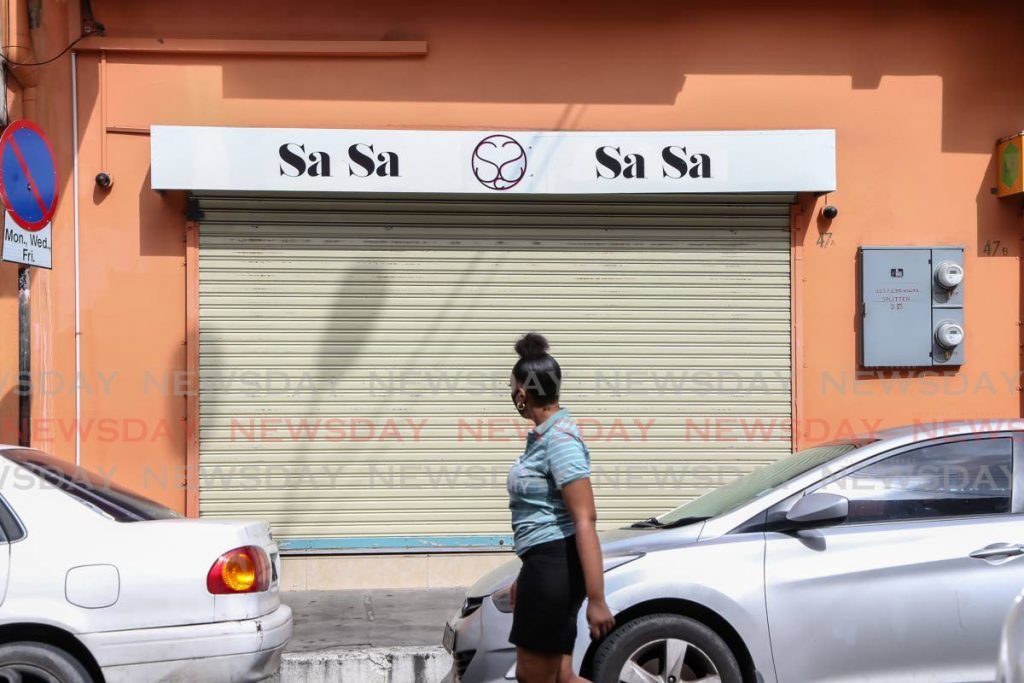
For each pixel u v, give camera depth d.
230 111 8.47
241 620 4.86
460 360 8.53
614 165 8.35
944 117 8.89
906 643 4.84
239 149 8.09
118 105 8.40
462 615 5.36
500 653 4.92
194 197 8.33
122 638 4.65
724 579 4.86
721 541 5.00
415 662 6.45
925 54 8.89
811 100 8.84
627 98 8.71
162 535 4.86
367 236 8.47
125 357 8.34
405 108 8.57
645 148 8.35
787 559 4.92
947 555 4.91
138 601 4.70
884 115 8.87
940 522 5.04
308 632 7.05
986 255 8.91
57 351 8.29
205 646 4.73
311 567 8.40
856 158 8.84
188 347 8.34
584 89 8.69
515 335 8.56
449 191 8.27
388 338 8.48
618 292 8.63
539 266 8.58
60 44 8.35
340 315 8.46
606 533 5.80
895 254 8.77
